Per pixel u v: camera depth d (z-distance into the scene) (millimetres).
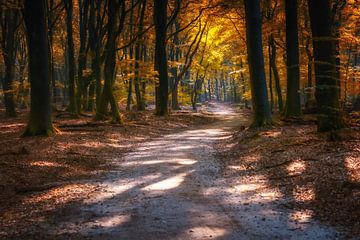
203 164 14141
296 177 10461
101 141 19250
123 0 26031
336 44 23953
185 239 6781
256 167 12742
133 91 53062
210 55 52938
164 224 7613
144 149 18250
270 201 8992
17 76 61562
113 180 11836
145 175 12383
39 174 12102
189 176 12117
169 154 16500
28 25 18859
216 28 45938
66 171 12844
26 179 11422
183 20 41594
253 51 21484
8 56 33844
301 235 6789
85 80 33531
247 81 54625
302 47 31766
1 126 25781
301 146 13594
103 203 9273
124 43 38062
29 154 14602
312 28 13781
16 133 21625
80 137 19453
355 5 24641
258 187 10367
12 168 12281
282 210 8266
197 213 8297
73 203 9305
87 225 7676
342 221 7223
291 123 21734
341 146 12266
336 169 10117
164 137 23250
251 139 17828
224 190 10297
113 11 26109
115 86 41938
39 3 18828
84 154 15773
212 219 7875
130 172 12977
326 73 13766
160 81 34656
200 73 56094
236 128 27531
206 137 22984
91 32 30031
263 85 21500
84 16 33750
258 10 21438
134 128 25094
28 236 7066
